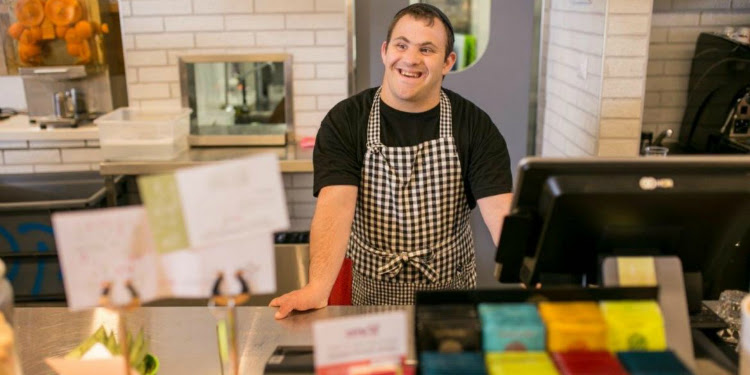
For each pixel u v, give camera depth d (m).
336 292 1.93
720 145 3.14
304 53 3.51
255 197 0.96
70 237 0.95
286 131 3.60
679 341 1.18
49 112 3.57
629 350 1.08
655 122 3.52
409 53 1.83
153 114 3.42
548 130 3.79
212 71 3.53
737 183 1.15
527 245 1.25
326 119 2.02
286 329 1.50
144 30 3.47
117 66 3.70
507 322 1.07
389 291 2.02
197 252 0.98
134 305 1.02
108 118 3.28
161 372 1.37
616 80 2.88
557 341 1.06
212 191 0.95
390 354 0.98
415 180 1.95
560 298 1.13
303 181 3.63
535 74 3.88
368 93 2.06
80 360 1.16
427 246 1.99
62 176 3.51
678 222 1.21
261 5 3.45
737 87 3.04
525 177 1.17
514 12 3.70
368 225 2.01
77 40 3.39
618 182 1.15
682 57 3.41
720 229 1.23
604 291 1.13
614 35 2.83
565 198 1.15
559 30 3.55
